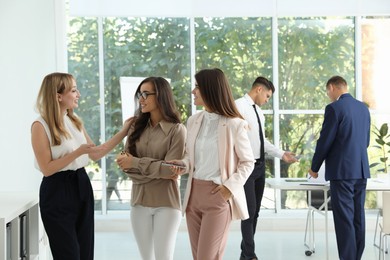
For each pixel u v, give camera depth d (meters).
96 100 7.25
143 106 3.39
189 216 3.33
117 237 6.73
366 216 7.12
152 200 3.38
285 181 5.33
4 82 6.28
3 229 2.77
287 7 7.25
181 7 7.24
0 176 6.24
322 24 7.31
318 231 7.02
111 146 3.48
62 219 3.07
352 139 4.73
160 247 3.39
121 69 7.26
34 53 6.39
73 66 7.22
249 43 7.32
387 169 7.22
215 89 3.24
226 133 3.22
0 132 6.25
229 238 6.64
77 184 3.13
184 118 7.31
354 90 7.33
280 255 5.70
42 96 3.11
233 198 3.21
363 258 5.48
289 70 7.33
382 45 7.28
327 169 4.80
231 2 7.25
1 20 6.29
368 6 7.22
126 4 7.21
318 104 7.33
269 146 5.47
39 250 3.73
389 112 7.28
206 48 7.31
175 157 3.36
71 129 3.29
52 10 6.47
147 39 7.28
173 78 7.30
